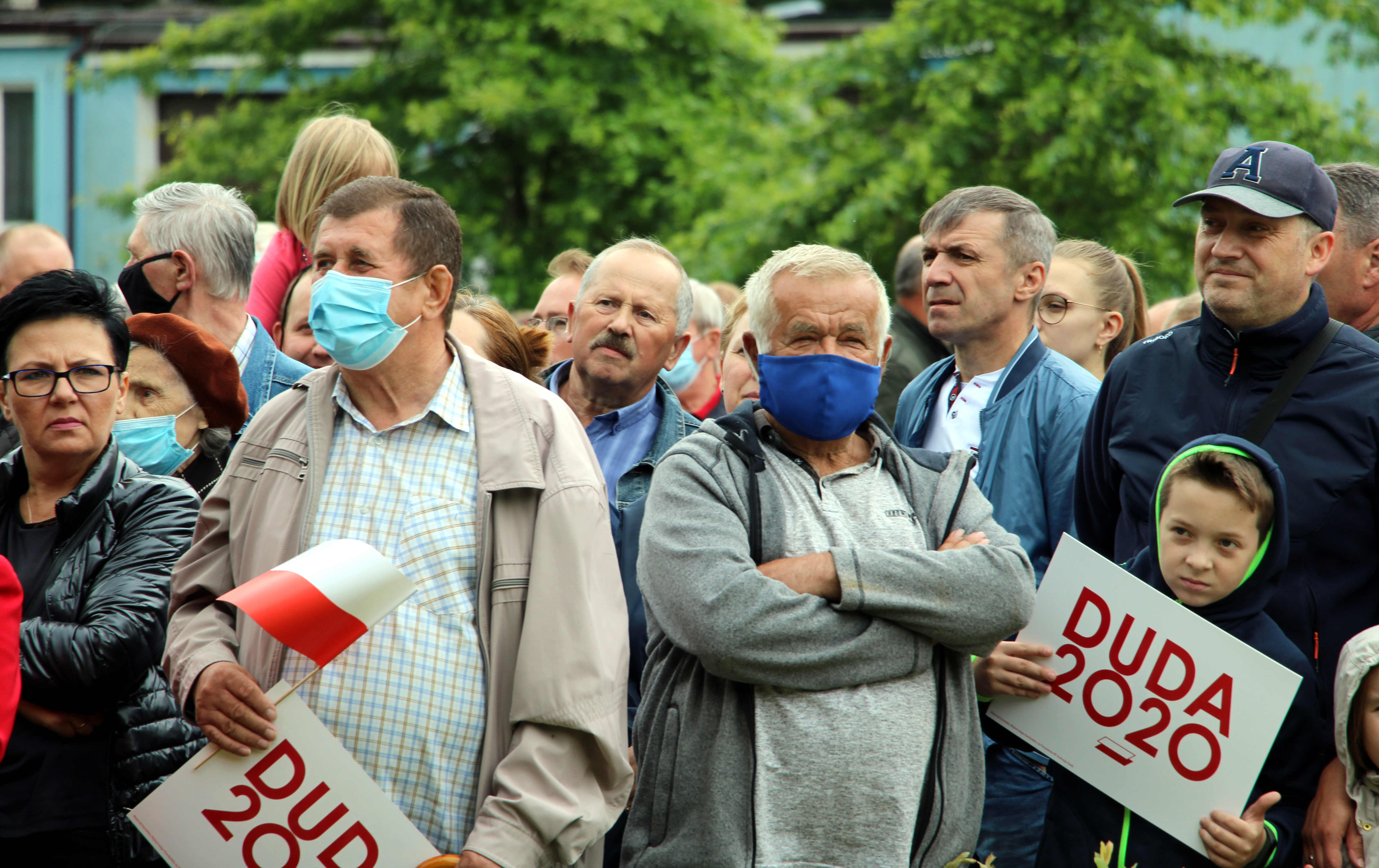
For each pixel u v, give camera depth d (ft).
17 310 32.01
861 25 171.32
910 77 113.70
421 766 26.48
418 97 132.05
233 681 25.81
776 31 149.18
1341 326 32.58
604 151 126.21
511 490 27.53
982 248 38.70
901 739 26.45
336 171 48.78
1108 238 103.76
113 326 32.99
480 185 129.59
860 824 26.04
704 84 132.87
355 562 25.39
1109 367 37.24
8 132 170.40
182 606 28.17
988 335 39.29
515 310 125.18
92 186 168.76
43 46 168.76
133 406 37.06
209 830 25.67
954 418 40.04
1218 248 32.40
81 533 31.78
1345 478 30.96
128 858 30.63
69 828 30.32
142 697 31.12
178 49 141.18
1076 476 36.06
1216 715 28.76
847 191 109.50
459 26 128.47
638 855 26.86
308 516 27.35
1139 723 29.35
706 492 27.84
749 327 29.89
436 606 26.94
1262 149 32.60
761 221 110.73
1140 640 29.43
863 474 28.99
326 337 27.37
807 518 27.96
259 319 49.67
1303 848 29.32
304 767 25.73
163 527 32.07
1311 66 125.39
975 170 107.45
